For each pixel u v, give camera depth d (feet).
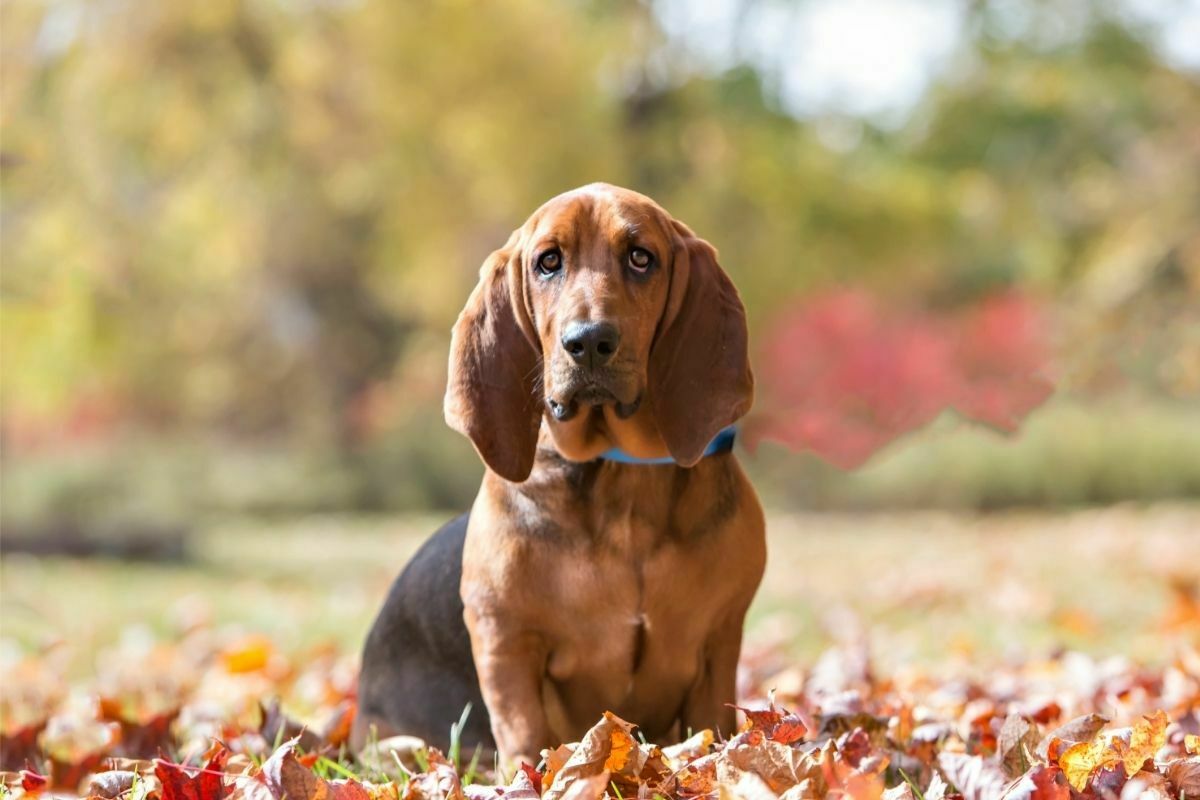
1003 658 19.85
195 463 69.05
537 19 73.05
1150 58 94.38
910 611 28.55
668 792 9.37
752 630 25.44
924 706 14.42
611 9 79.10
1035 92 100.07
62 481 55.21
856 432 71.00
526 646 10.58
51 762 12.44
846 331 72.74
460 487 72.28
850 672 17.24
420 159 71.00
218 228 70.85
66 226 57.16
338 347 81.92
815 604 29.19
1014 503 66.44
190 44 68.85
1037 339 67.41
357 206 74.54
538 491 10.53
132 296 62.95
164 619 27.66
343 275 79.30
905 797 9.20
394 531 59.47
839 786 8.89
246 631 25.11
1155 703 13.93
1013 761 10.39
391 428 74.90
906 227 83.51
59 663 21.36
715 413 10.62
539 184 71.00
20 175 54.70
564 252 10.38
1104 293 66.90
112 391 73.51
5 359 55.57
